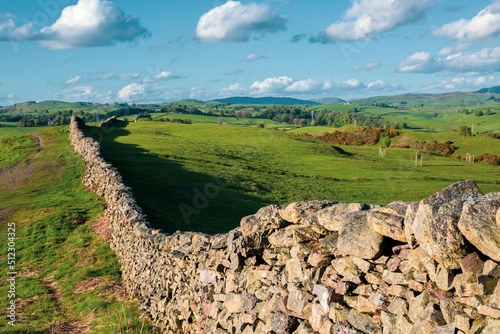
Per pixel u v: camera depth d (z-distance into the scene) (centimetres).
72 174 3700
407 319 427
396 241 498
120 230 1864
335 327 495
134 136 7275
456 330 373
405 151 9250
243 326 687
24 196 3117
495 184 5444
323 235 616
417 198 4272
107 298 1423
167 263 1163
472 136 10956
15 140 6241
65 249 1983
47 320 1244
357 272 515
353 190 4603
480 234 362
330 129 14988
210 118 19525
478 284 368
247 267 742
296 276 612
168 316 1061
